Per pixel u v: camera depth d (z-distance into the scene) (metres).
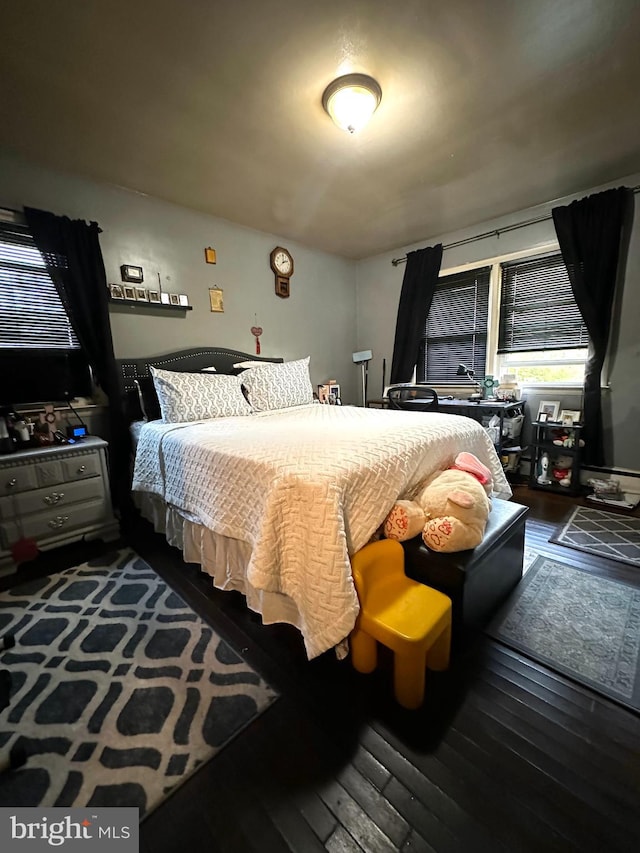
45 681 1.23
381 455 1.41
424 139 2.05
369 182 2.53
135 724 1.08
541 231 3.02
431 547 1.34
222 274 3.18
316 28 1.35
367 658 1.21
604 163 2.37
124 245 2.59
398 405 3.53
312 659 1.18
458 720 1.07
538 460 3.06
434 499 1.44
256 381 2.81
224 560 1.62
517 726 1.05
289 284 3.74
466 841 0.80
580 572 1.81
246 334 3.40
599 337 2.75
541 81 1.64
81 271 2.35
